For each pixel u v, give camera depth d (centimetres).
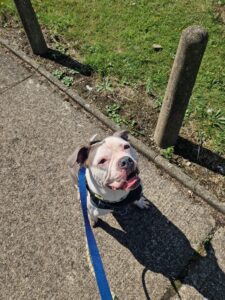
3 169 110
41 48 128
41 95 123
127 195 84
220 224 100
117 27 135
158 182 106
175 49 130
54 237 99
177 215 101
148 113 116
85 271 95
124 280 93
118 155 72
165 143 109
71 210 103
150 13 139
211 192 103
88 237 81
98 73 125
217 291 91
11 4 143
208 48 129
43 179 108
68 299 92
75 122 117
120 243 98
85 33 134
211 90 120
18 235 100
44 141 114
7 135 116
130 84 123
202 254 96
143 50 130
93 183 80
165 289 92
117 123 115
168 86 95
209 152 109
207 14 138
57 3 142
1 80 127
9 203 105
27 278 95
